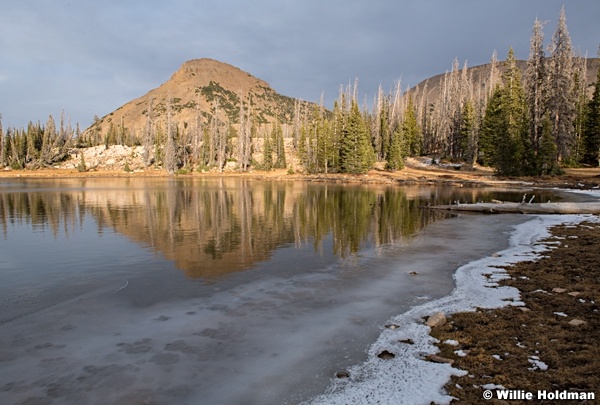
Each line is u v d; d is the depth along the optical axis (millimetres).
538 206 32719
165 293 12898
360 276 14680
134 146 146750
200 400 6961
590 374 7125
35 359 8477
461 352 8281
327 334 9594
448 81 110875
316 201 42375
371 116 107188
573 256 16281
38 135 141000
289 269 15781
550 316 9961
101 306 11742
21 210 35469
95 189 60594
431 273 14969
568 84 59750
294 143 125312
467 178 67312
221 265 16484
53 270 15938
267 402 6867
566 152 60281
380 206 37688
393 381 7328
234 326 10164
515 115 68375
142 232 24531
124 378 7680
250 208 36531
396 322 10227
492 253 18078
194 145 128750
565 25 59125
